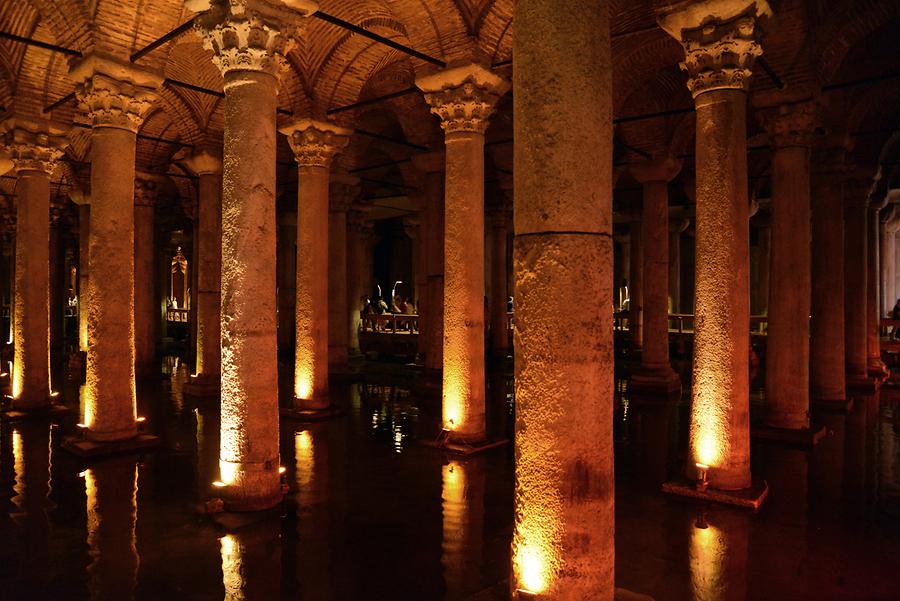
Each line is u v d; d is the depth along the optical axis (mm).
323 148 11617
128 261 9094
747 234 7051
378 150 21125
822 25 9438
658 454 9180
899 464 8531
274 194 6777
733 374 7004
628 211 22156
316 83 11461
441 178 15422
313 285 11727
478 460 8797
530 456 3713
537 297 3658
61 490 7430
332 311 16828
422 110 15547
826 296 12500
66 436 10227
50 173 11625
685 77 13773
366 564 5367
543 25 3613
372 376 17984
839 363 12461
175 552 5629
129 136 8969
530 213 3684
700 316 7133
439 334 14992
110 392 9109
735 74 6863
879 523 6344
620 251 30078
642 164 14719
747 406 7137
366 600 4734
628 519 6453
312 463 8633
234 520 6340
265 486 6738
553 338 3619
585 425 3631
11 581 5070
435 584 4988
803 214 9516
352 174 17969
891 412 12250
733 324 6965
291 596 4797
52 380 16828
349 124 12000
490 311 21438
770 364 9883
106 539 5930
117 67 8633
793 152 9516
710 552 5625
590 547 3648
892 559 5480
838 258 12414
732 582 5035
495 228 21359
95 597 4797
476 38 9031
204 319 14258
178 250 32375
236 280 6566
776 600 4738
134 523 6348
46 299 11914
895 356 19188
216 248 14227
